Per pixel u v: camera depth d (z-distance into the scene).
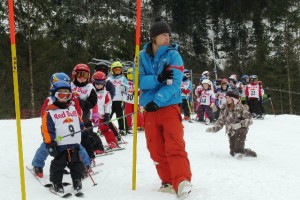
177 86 4.35
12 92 27.89
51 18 30.84
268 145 8.94
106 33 42.34
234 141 7.14
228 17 85.75
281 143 9.30
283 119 15.95
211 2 86.88
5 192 4.73
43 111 5.13
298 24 37.25
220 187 4.74
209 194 4.46
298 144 9.16
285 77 37.38
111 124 7.86
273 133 11.17
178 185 4.23
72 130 4.71
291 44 36.94
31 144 7.98
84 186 4.98
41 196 4.56
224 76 51.34
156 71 4.45
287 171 5.91
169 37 4.50
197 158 6.84
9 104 27.64
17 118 3.95
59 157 4.67
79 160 4.70
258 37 65.12
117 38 40.47
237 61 58.41
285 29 37.69
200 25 79.38
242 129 7.06
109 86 8.78
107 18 69.56
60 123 4.66
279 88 37.78
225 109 7.26
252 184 4.89
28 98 28.03
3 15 28.88
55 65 29.02
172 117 4.42
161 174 4.66
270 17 39.59
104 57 36.47
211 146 8.30
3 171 5.70
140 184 5.00
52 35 31.78
